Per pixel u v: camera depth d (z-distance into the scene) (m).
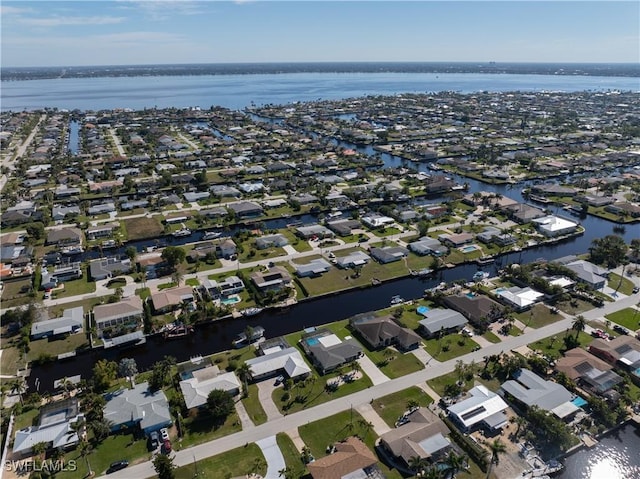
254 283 155.88
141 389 107.56
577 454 93.50
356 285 160.50
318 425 99.00
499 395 107.06
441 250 183.50
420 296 157.25
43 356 120.12
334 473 84.00
